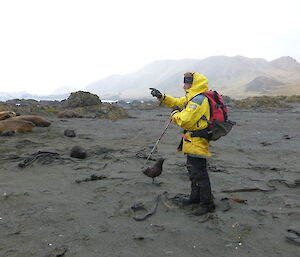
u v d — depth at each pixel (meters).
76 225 3.43
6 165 5.89
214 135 3.62
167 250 2.95
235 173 5.78
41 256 2.75
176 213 3.84
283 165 6.54
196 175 3.78
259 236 3.27
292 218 3.76
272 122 16.73
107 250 2.92
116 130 12.41
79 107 20.53
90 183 4.94
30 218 3.55
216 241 3.14
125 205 4.07
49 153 6.74
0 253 2.78
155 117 20.55
